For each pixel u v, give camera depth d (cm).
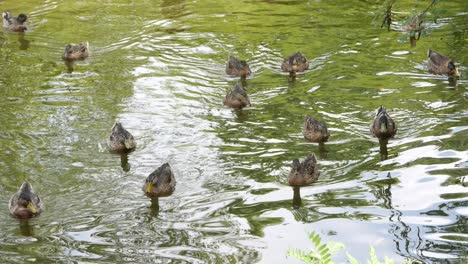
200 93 2342
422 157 1861
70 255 1522
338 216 1623
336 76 2422
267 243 1541
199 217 1659
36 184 1808
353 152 1920
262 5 3167
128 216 1672
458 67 2441
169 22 2981
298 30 2856
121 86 2400
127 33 2870
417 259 1441
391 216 1609
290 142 1992
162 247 1544
